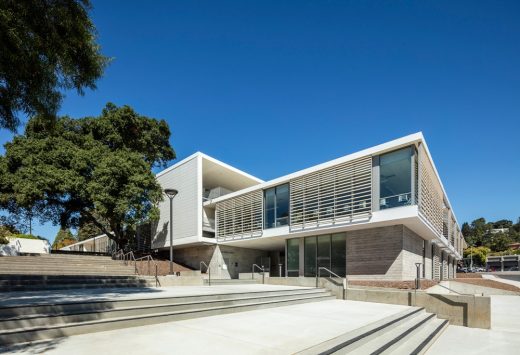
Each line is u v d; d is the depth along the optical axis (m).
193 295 8.70
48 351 4.71
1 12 4.72
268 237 20.31
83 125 24.42
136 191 21.55
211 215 26.62
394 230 15.31
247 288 13.66
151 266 20.11
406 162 14.47
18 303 6.23
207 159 24.80
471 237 104.56
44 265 14.76
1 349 4.72
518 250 76.50
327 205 17.25
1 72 5.62
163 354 4.80
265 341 5.71
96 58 6.98
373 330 6.69
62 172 20.47
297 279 15.73
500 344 7.89
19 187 19.41
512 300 20.27
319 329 6.79
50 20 5.77
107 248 37.22
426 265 20.02
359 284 14.76
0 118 6.59
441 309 10.63
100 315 6.38
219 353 4.93
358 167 16.16
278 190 20.66
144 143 26.05
